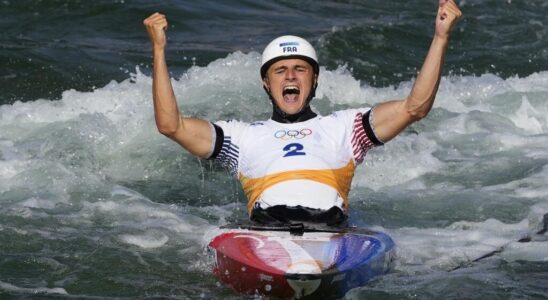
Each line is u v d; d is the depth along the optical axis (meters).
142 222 31.77
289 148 27.41
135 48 53.12
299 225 26.19
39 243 29.44
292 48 27.72
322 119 27.95
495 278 26.45
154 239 30.08
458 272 26.88
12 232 30.23
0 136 39.31
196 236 30.55
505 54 54.09
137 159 37.88
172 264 27.97
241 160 27.67
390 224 31.55
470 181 35.47
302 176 27.08
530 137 39.78
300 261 24.27
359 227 29.53
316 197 26.95
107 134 39.25
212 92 43.56
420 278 26.25
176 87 44.06
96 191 34.59
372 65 51.88
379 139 27.33
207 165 37.84
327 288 24.05
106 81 48.06
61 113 41.59
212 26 57.16
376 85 49.25
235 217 32.94
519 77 50.47
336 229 26.55
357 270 24.42
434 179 35.78
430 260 27.86
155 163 37.69
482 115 42.41
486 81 46.50
